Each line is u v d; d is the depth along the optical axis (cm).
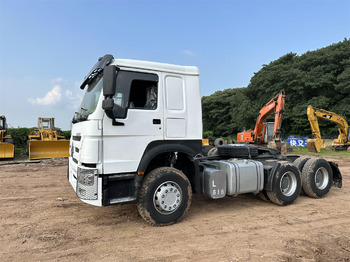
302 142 2927
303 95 3259
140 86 440
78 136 445
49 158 1466
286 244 371
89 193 387
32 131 2148
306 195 659
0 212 520
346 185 793
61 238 395
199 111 489
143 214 425
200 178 503
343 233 414
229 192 497
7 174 976
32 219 480
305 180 625
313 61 3291
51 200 612
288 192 580
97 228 436
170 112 458
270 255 339
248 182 516
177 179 449
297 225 448
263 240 385
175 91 468
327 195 668
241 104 4159
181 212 452
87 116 417
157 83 453
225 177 491
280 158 634
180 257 335
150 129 438
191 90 484
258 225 448
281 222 463
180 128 466
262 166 543
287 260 326
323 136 2930
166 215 439
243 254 342
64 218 486
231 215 503
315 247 362
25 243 377
